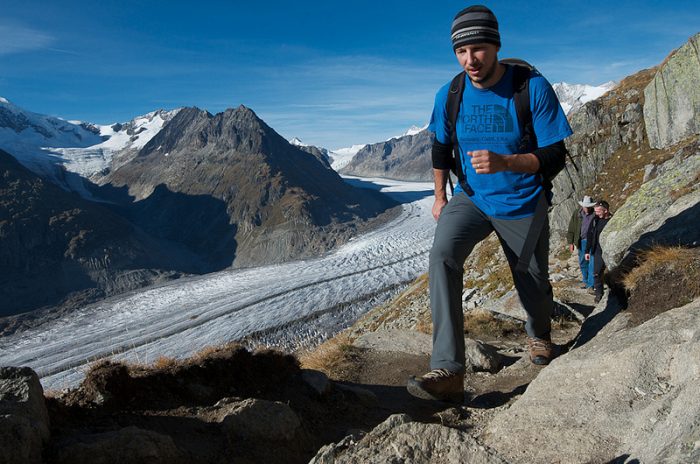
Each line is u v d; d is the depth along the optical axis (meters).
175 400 3.91
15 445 2.54
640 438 2.40
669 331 3.22
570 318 8.25
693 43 20.44
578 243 10.03
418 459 2.40
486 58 3.56
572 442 2.64
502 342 7.53
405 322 26.53
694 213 5.78
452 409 4.07
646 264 5.13
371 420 4.45
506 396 4.70
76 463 2.70
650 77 26.59
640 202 7.25
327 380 4.86
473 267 27.44
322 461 2.53
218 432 3.51
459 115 3.90
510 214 3.97
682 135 21.02
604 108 26.05
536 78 3.63
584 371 3.24
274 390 4.58
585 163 24.88
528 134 3.72
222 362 4.51
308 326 100.12
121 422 3.36
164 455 2.91
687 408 2.17
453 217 4.11
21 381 2.91
